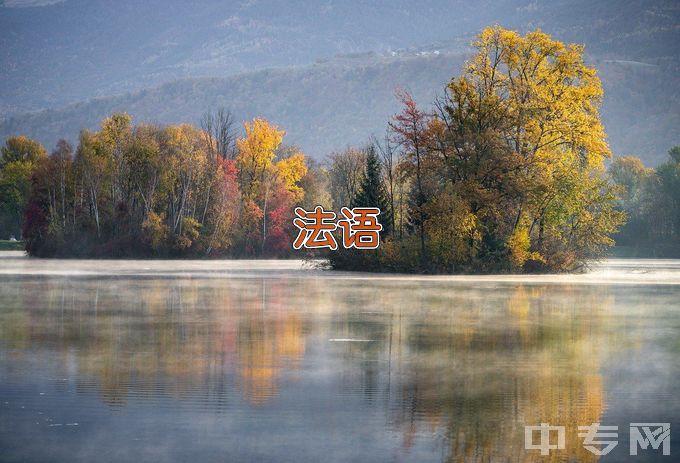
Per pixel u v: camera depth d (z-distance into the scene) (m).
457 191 148.00
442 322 79.62
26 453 37.25
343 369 54.78
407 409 44.44
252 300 101.25
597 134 150.12
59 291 114.88
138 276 151.12
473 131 149.62
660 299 104.88
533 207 150.12
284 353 61.09
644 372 54.28
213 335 70.38
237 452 37.44
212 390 48.38
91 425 41.22
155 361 57.41
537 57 150.50
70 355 59.88
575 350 63.12
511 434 40.06
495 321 80.62
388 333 71.75
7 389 48.34
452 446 38.25
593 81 149.88
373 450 37.72
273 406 44.91
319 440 38.97
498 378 52.09
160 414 43.06
